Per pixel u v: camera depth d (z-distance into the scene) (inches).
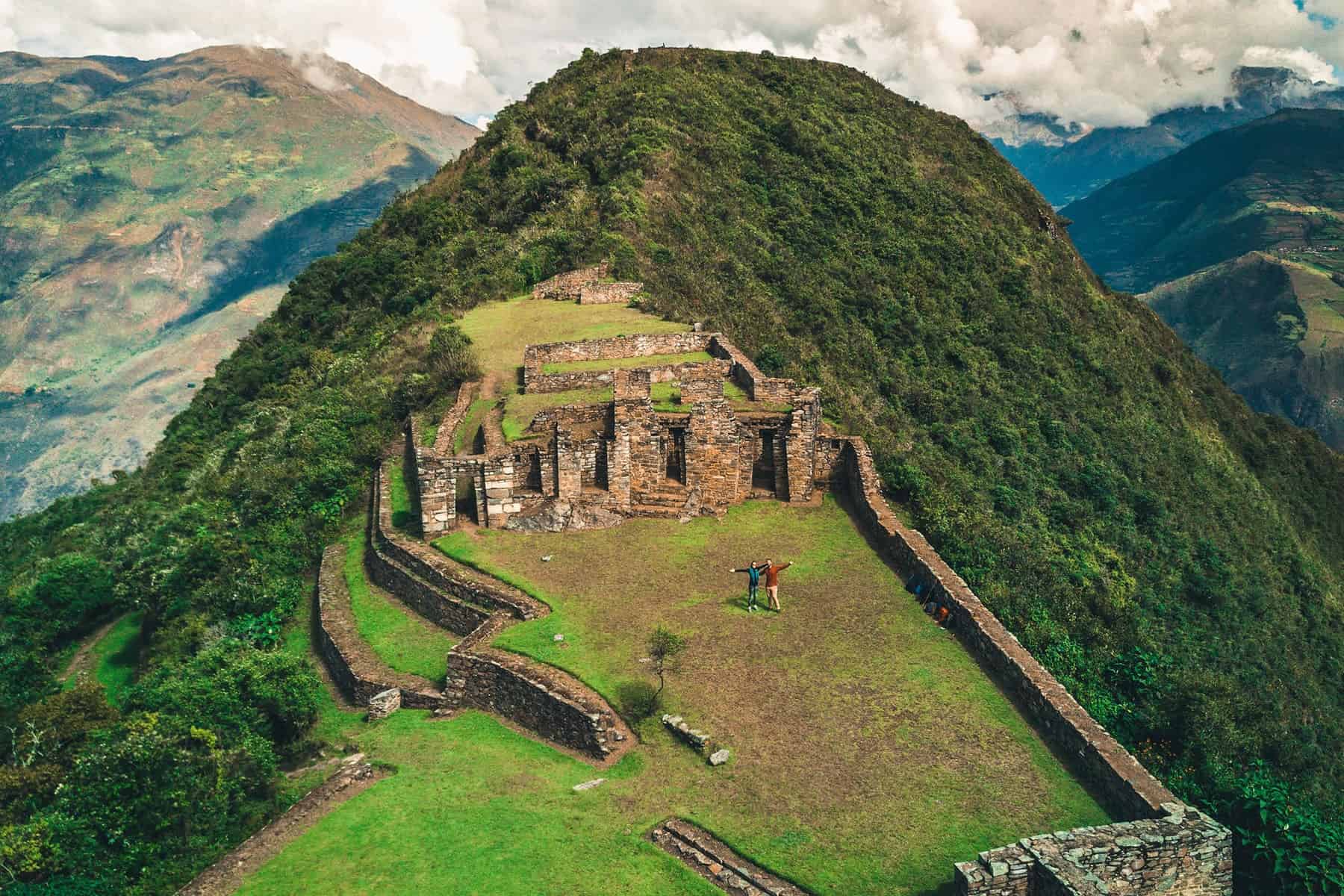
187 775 976.9
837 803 853.8
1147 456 2974.9
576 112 4035.4
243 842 894.4
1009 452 2546.8
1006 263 3654.0
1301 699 2165.4
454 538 1448.1
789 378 1872.5
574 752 986.1
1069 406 3016.7
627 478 1501.0
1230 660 2097.7
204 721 1072.8
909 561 1301.7
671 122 3779.5
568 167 3540.8
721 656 1096.8
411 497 1654.8
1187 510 2785.4
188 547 1807.3
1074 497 2519.7
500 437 1542.8
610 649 1113.4
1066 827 815.1
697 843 812.0
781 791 872.3
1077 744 893.8
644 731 970.1
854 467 1534.2
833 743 939.3
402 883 786.8
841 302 2992.1
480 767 969.5
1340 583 3469.5
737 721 976.9
